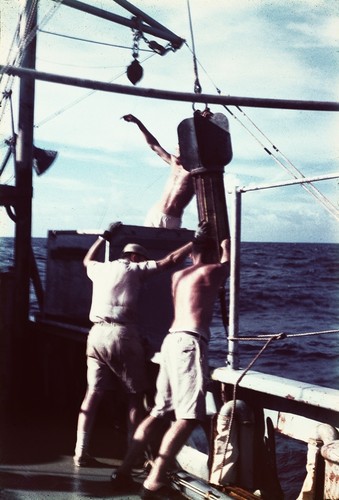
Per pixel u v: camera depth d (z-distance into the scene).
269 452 3.95
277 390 3.74
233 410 3.86
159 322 5.42
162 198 6.27
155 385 5.07
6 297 6.55
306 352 18.39
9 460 4.73
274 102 4.55
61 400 6.34
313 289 34.16
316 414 3.67
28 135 6.88
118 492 4.14
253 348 19.03
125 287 4.70
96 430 5.55
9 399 6.51
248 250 70.25
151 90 4.34
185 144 4.54
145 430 4.20
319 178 3.68
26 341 6.69
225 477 3.88
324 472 3.39
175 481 4.05
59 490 4.14
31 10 5.71
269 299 30.48
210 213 4.45
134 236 5.36
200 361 4.00
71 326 6.13
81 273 6.08
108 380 4.81
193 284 4.17
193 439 4.71
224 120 4.51
